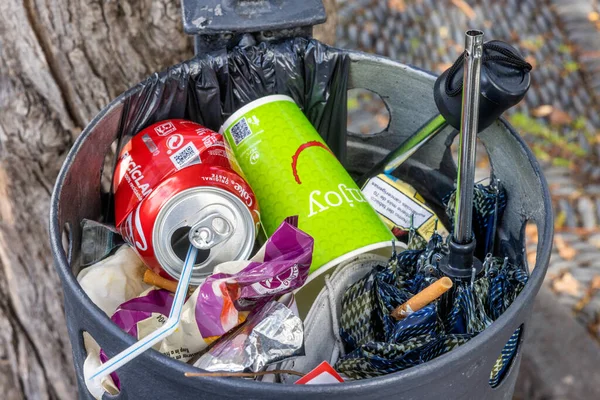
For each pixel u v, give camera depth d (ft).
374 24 12.01
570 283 8.32
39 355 5.41
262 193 3.75
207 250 3.34
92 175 3.61
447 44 11.78
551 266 8.52
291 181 3.69
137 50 4.39
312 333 3.28
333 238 3.49
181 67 3.78
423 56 11.55
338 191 3.65
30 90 4.36
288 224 2.98
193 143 3.37
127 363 2.62
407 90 4.01
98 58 4.34
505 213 3.78
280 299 3.22
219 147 3.43
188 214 3.26
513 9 12.46
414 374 2.45
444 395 2.63
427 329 3.00
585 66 11.35
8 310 5.24
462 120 2.87
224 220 3.30
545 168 9.80
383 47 11.66
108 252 3.69
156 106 3.77
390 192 4.06
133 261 3.57
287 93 4.09
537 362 6.50
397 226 4.03
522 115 10.55
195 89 3.88
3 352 5.36
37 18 4.16
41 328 5.32
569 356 6.56
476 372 2.67
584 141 10.19
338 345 3.37
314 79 4.06
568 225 9.07
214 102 3.96
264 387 2.40
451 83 3.28
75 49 4.28
